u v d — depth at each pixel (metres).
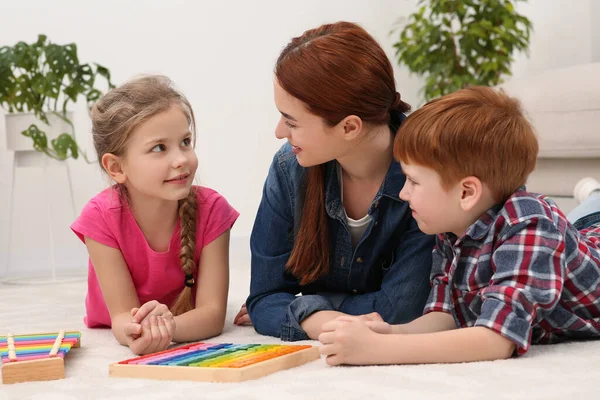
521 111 1.12
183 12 3.25
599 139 2.55
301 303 1.24
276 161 1.37
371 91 1.16
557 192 2.77
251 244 1.40
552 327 1.15
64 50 2.61
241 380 0.92
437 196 1.08
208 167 3.33
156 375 0.97
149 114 1.27
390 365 0.99
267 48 3.43
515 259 1.03
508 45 3.42
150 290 1.43
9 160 2.94
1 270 2.93
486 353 1.00
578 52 3.47
